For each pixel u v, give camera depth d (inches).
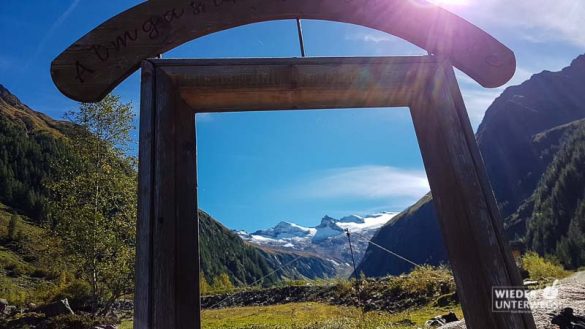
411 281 631.2
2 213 3801.7
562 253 2336.4
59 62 91.5
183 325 80.7
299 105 105.3
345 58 96.9
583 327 182.2
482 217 86.2
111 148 699.4
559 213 3304.6
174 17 97.2
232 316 693.3
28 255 2871.6
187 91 94.2
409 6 104.7
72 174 669.3
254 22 101.5
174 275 77.5
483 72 103.3
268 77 93.6
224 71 92.4
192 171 94.0
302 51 101.8
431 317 409.7
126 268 643.5
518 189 5959.6
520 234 4229.8
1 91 7667.3
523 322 79.8
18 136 5280.5
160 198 80.8
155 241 77.9
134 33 95.2
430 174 103.3
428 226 7022.6
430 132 102.1
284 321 527.2
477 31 105.0
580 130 4190.5
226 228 7583.7
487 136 7578.7
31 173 4781.0
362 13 103.7
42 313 591.8
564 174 3543.3
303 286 931.3
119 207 675.4
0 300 775.7
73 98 91.9
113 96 709.3
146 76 90.0
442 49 102.8
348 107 108.3
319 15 102.8
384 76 97.3
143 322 73.0
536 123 7288.4
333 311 591.5
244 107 103.4
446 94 96.0
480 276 85.2
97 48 93.2
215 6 99.0
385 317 446.6
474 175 89.6
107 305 652.7
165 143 85.2
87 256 631.2
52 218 650.2
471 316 89.8
